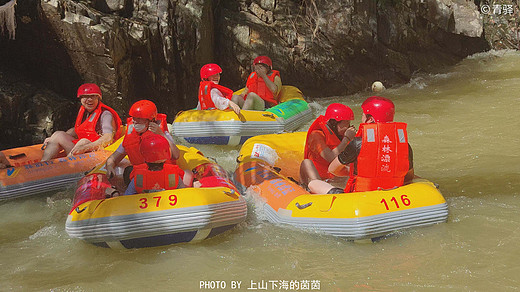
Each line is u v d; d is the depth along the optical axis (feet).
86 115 22.22
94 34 27.66
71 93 29.45
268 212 16.76
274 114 26.81
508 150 23.39
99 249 15.46
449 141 25.31
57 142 21.93
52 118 27.53
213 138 25.66
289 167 20.22
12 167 20.11
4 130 27.17
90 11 28.32
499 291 12.11
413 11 42.29
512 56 44.86
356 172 16.26
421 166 22.08
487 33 47.16
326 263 14.01
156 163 15.30
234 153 25.11
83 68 28.78
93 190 16.74
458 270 13.19
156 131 16.97
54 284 13.60
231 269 13.97
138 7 30.73
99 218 14.82
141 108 16.67
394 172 15.29
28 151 22.41
